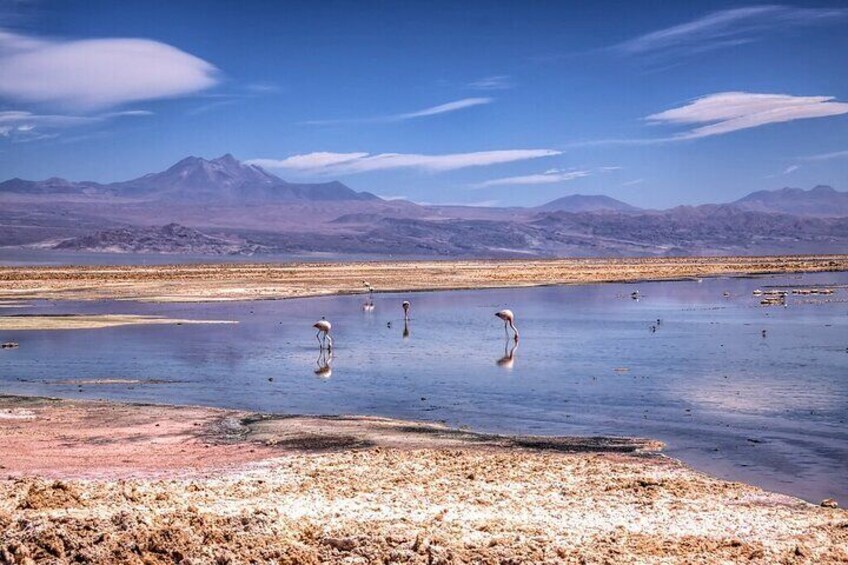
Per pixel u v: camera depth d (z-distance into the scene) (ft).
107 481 64.95
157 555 43.29
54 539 43.62
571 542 49.62
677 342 158.20
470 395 106.73
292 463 70.44
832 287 324.19
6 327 185.98
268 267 548.72
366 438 81.25
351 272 454.40
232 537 46.19
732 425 88.53
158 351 148.97
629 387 111.04
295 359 139.64
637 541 50.26
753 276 415.64
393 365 132.57
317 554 45.52
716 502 59.93
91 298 269.85
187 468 69.67
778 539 51.80
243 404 102.12
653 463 71.77
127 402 102.68
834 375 119.55
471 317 212.43
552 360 136.36
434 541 47.78
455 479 64.59
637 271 460.14
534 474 66.59
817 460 74.74
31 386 114.93
